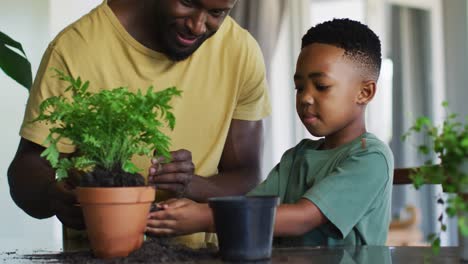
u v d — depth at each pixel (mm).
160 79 1702
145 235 1327
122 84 1686
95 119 1133
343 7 4469
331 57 1501
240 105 1842
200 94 1754
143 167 1635
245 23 3518
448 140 959
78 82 1199
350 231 1398
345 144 1517
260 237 1094
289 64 4164
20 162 1620
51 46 1666
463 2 4508
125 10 1673
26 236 3229
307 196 1352
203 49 1766
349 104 1516
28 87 2186
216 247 1303
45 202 1565
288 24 4172
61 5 3355
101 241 1122
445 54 4617
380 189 1411
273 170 1658
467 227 901
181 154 1426
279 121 4137
